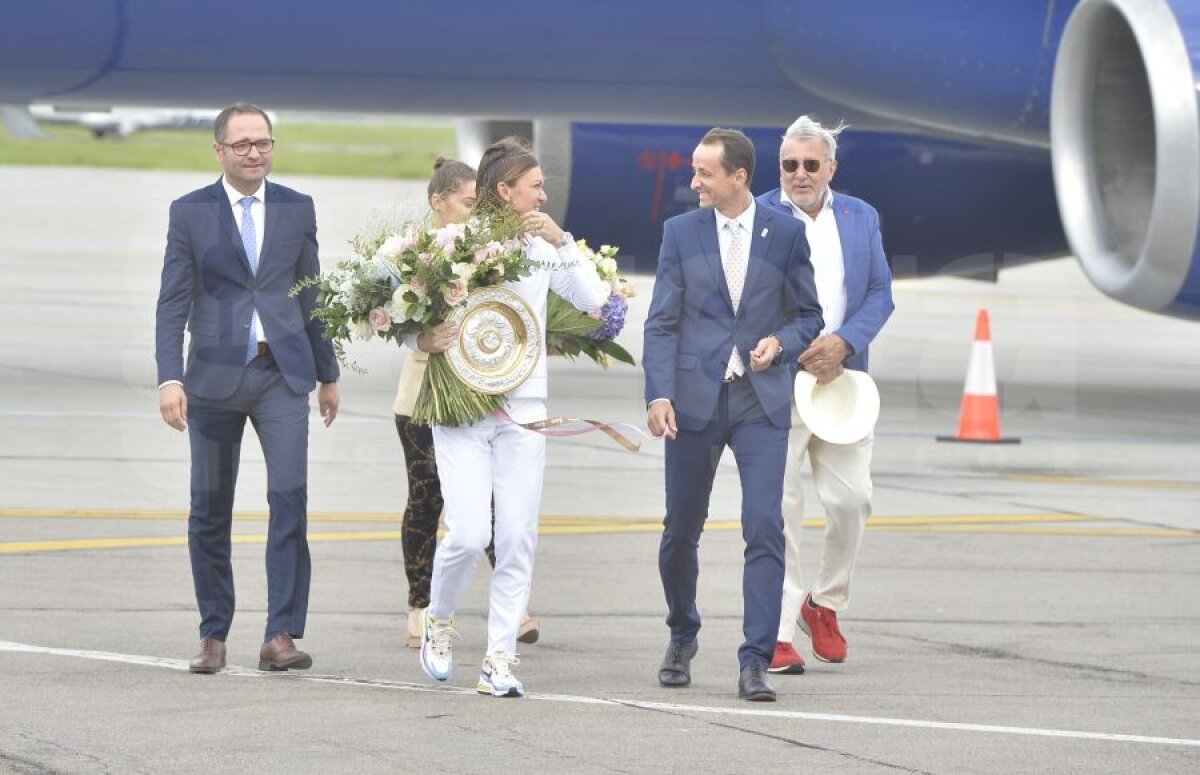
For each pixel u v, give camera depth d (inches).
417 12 1406.3
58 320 1972.2
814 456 673.6
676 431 614.9
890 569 845.8
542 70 1459.2
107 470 1074.1
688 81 1486.2
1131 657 676.1
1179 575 844.6
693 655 628.7
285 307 631.8
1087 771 512.7
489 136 1824.6
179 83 1469.0
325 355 647.8
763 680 600.7
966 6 1437.0
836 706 592.4
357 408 1378.0
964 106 1489.9
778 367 617.0
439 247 584.1
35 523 906.1
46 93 1494.8
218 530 626.8
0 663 620.1
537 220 602.9
